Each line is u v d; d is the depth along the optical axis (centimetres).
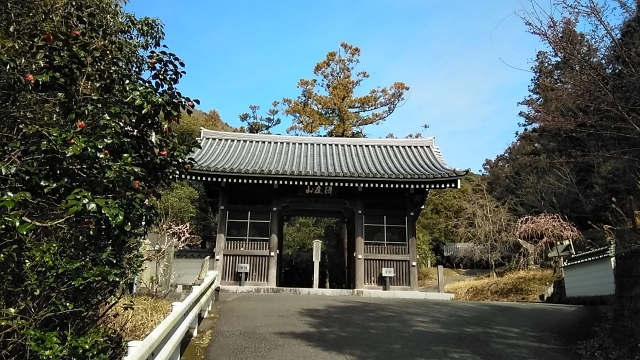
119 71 470
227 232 1474
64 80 412
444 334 746
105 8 624
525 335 748
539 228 1917
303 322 818
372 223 1501
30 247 363
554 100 637
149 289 934
